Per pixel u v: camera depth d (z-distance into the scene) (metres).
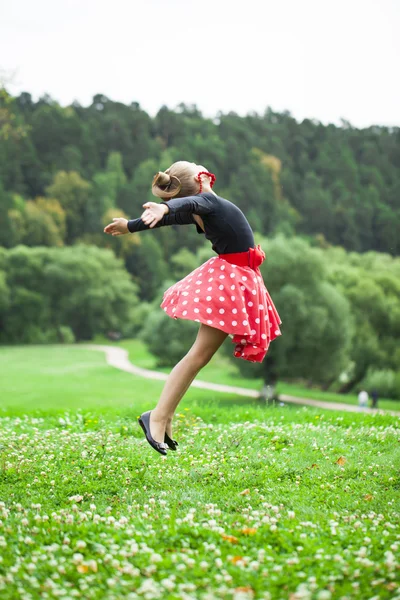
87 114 177.88
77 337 107.56
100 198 141.50
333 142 181.88
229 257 4.73
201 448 7.34
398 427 9.12
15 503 5.20
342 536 4.20
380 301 52.25
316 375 39.78
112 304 107.19
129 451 6.96
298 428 8.65
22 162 146.12
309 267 39.16
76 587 3.51
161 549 3.94
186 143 163.62
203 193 4.66
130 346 100.62
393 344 51.88
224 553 3.88
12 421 9.62
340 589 3.34
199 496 5.49
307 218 151.88
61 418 9.55
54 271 100.19
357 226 149.38
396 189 164.75
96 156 159.75
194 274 4.80
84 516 4.72
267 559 3.79
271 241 40.44
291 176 161.12
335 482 5.96
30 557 3.83
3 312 97.00
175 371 4.73
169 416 4.77
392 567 3.59
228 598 3.22
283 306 38.12
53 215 133.25
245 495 5.52
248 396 43.62
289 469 6.38
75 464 6.44
